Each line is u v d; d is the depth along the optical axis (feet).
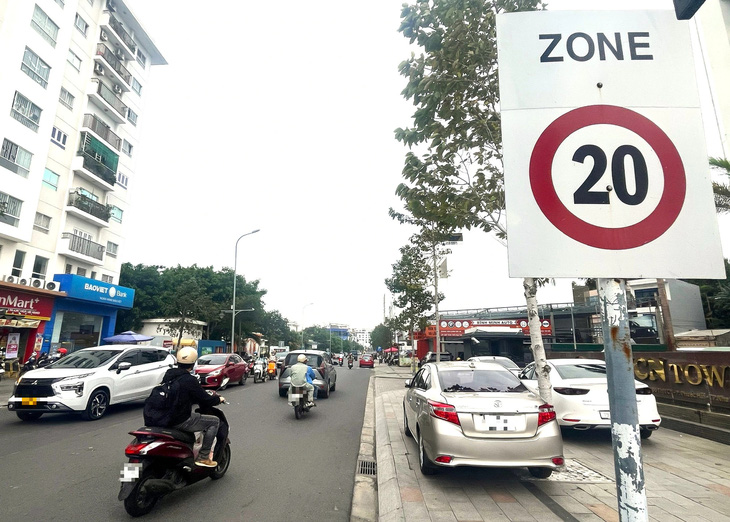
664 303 48.98
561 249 6.75
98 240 93.81
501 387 19.42
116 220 100.63
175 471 16.01
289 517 15.28
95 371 33.86
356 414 39.73
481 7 19.30
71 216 85.46
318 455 24.14
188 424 16.47
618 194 6.89
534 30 7.52
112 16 96.53
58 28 79.87
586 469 19.75
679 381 30.22
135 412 36.88
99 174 91.86
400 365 162.71
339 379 85.61
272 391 56.65
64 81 84.38
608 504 15.44
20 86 71.67
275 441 27.30
